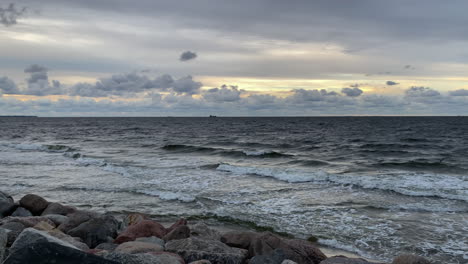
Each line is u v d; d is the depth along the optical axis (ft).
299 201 41.55
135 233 25.34
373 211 37.11
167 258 16.25
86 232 24.91
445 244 27.91
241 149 105.40
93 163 72.79
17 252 10.85
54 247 11.14
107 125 329.93
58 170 64.13
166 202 41.34
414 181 53.16
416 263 19.53
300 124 323.57
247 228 32.50
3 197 35.99
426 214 35.83
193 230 26.89
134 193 45.83
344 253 26.73
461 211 36.63
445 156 87.45
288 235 30.55
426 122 349.20
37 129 247.50
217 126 297.74
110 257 15.28
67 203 41.34
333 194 45.14
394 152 95.45
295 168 68.44
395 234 30.25
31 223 26.21
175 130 233.96
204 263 17.80
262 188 48.83
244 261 21.01
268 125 308.60
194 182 52.90
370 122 361.92
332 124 317.01
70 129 249.75
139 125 328.29
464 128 228.02
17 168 66.44
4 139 152.05
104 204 40.73
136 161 76.59
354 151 98.73
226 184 51.52
